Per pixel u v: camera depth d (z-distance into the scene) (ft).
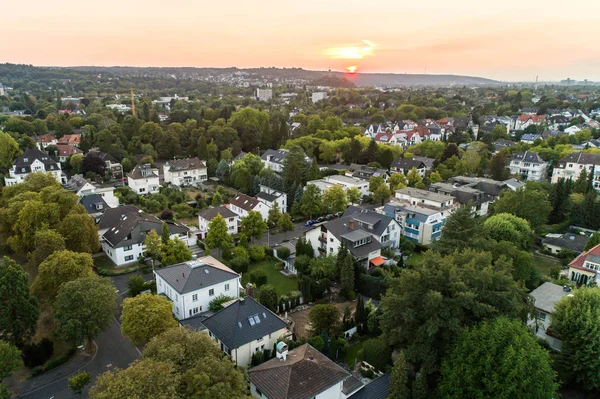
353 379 135.95
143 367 94.79
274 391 116.57
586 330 134.51
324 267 211.00
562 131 627.87
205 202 347.77
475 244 195.93
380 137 588.50
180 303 172.55
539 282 202.39
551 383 116.88
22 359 147.64
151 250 223.30
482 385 117.29
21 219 210.59
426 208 285.02
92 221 232.32
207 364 100.22
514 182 363.35
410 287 135.54
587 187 329.52
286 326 154.61
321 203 318.45
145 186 365.40
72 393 134.10
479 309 125.49
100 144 448.65
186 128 542.57
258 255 240.12
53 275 163.02
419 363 140.97
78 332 141.08
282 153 466.29
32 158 357.82
